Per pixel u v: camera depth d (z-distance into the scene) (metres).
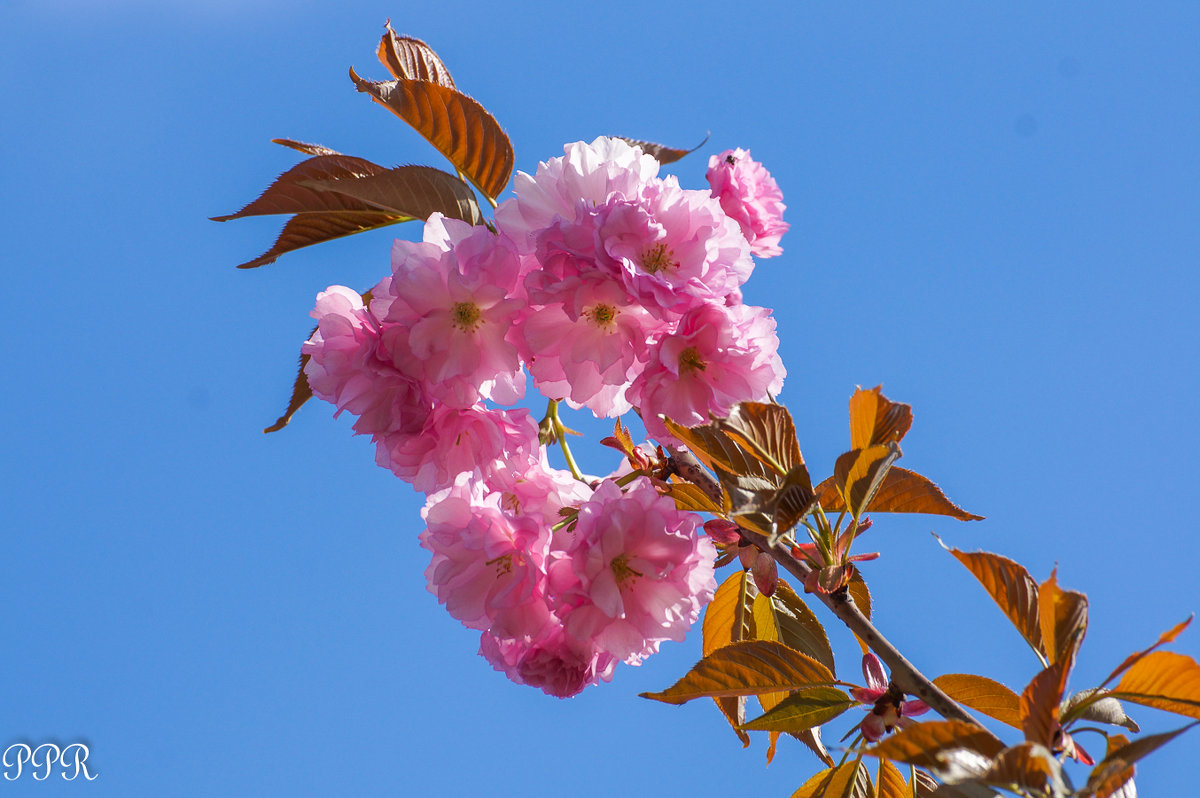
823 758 1.32
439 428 1.31
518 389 1.31
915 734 1.21
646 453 1.32
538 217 1.30
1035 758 1.19
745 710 1.32
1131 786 1.22
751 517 1.25
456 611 1.32
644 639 1.30
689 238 1.29
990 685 1.27
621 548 1.29
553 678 1.30
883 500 1.28
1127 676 1.24
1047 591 1.23
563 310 1.29
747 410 1.27
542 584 1.31
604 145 1.31
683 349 1.28
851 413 1.28
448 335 1.29
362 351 1.30
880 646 1.25
